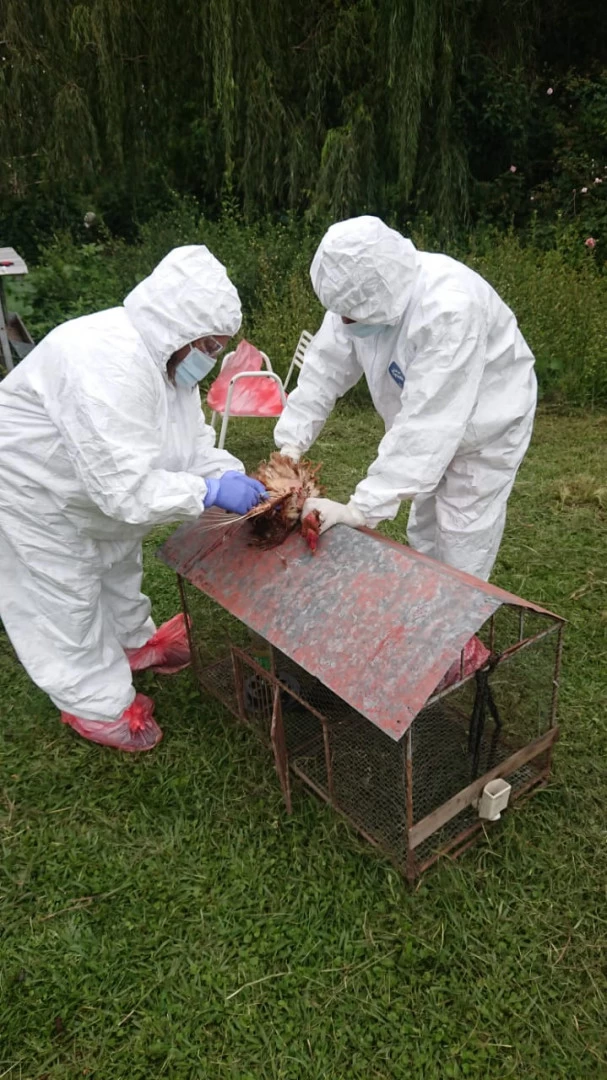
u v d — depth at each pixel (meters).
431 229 8.60
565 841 2.47
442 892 2.31
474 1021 2.01
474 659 2.28
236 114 8.61
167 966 2.19
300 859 2.45
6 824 2.66
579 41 10.21
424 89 8.14
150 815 2.66
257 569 2.48
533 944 2.18
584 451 5.45
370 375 2.68
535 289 6.71
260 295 7.41
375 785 2.55
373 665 2.06
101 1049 2.00
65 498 2.45
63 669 2.80
